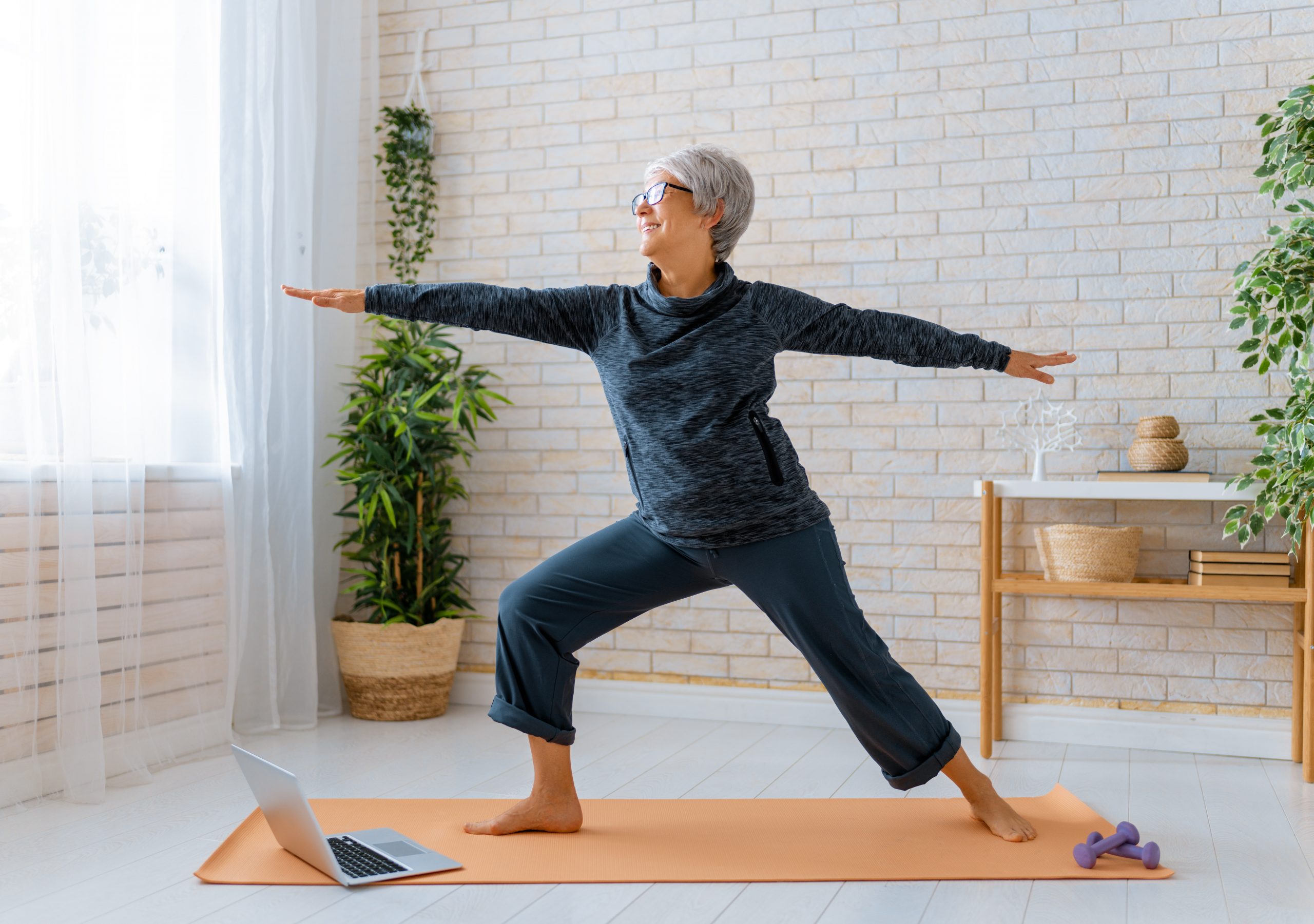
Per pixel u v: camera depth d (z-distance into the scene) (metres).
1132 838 2.21
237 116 3.39
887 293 3.61
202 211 3.23
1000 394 3.50
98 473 2.85
